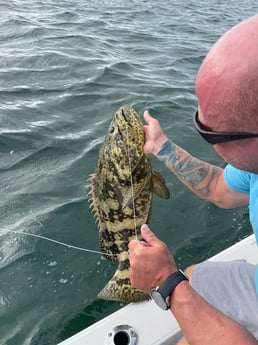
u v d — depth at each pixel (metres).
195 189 0.86
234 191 0.80
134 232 0.83
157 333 0.76
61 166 1.57
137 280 0.67
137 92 2.29
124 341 0.75
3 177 1.50
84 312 1.02
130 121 0.81
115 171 0.80
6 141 1.70
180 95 2.29
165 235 1.26
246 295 0.78
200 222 1.31
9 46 2.94
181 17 4.58
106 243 0.87
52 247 1.20
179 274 0.63
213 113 0.49
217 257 0.92
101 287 1.09
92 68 2.61
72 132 1.81
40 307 1.03
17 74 2.43
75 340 0.75
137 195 0.81
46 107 2.04
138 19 4.27
